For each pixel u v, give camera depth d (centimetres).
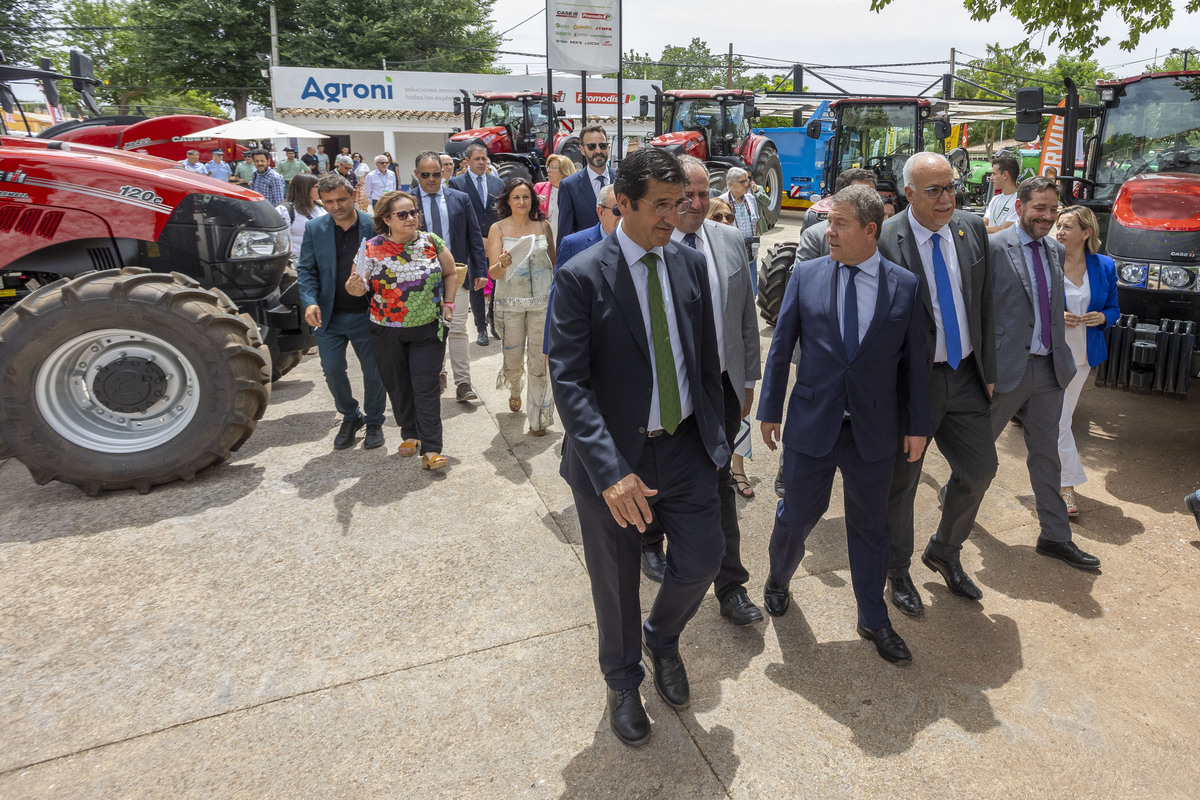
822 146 1631
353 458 443
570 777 219
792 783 217
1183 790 215
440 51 3438
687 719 241
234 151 1472
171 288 391
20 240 423
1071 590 314
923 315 257
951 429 292
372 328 408
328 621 289
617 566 223
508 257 448
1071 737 234
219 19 3145
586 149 479
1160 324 419
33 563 326
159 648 273
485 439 472
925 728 237
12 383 364
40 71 724
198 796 212
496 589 312
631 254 212
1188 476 417
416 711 245
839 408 258
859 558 270
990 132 2497
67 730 235
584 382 208
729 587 294
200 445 396
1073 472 364
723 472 283
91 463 382
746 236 498
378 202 390
